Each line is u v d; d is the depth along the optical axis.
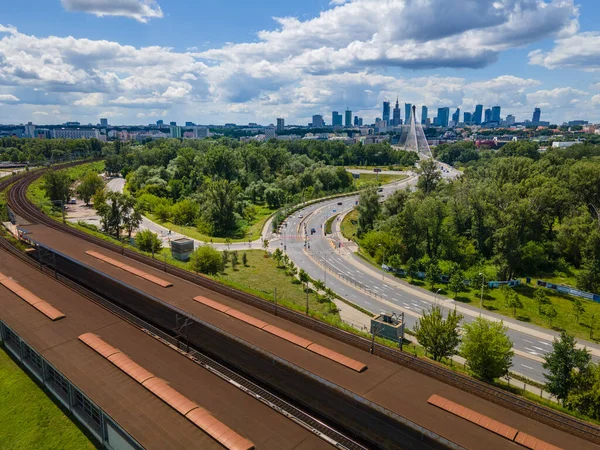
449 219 134.25
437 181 178.50
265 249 138.25
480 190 131.88
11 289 69.12
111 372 46.19
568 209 133.25
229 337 55.19
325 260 128.75
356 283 108.50
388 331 73.31
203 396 42.22
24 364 57.38
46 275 77.81
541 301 93.38
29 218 137.00
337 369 47.12
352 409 45.47
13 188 189.25
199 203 181.62
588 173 133.38
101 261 84.88
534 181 139.12
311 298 95.88
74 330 55.97
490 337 59.94
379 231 139.62
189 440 35.88
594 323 85.75
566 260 120.81
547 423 40.59
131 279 75.69
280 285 103.94
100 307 63.94
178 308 63.34
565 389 54.88
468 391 46.19
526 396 56.81
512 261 110.94
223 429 36.72
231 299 68.81
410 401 41.47
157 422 38.19
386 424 42.88
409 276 113.62
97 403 40.97
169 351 51.28
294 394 49.62
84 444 44.06
